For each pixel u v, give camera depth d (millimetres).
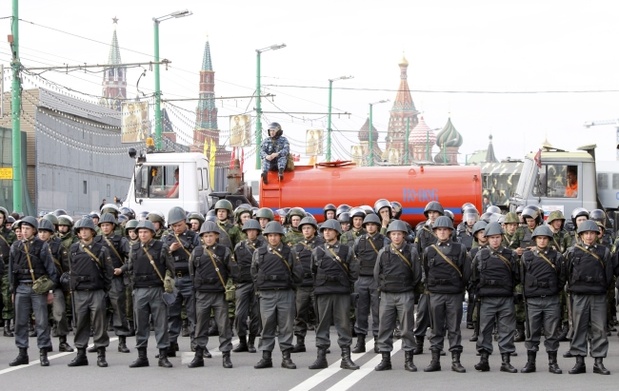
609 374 21703
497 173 67625
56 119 94000
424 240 27625
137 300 23125
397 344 27609
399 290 22391
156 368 23000
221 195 47812
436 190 40312
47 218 26578
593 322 21844
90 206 103125
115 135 109375
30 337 29891
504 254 22266
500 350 22344
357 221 28969
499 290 22141
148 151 48969
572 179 43531
